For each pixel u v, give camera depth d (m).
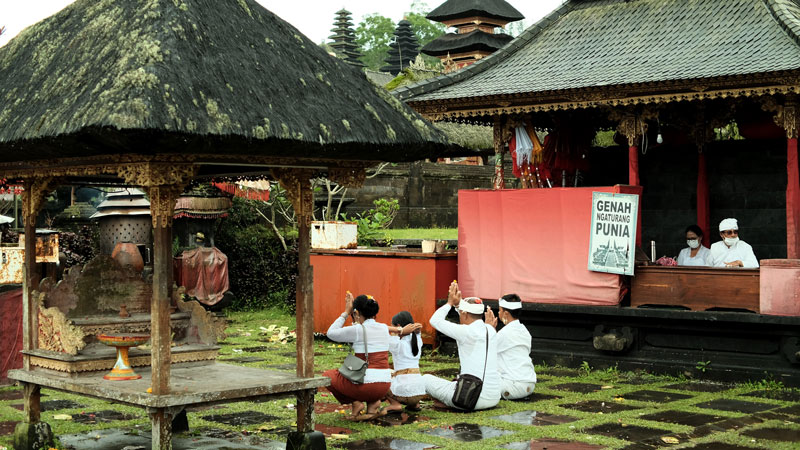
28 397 7.55
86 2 7.53
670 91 11.56
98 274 8.02
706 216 14.48
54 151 6.30
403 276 13.63
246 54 6.82
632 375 11.38
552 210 12.39
